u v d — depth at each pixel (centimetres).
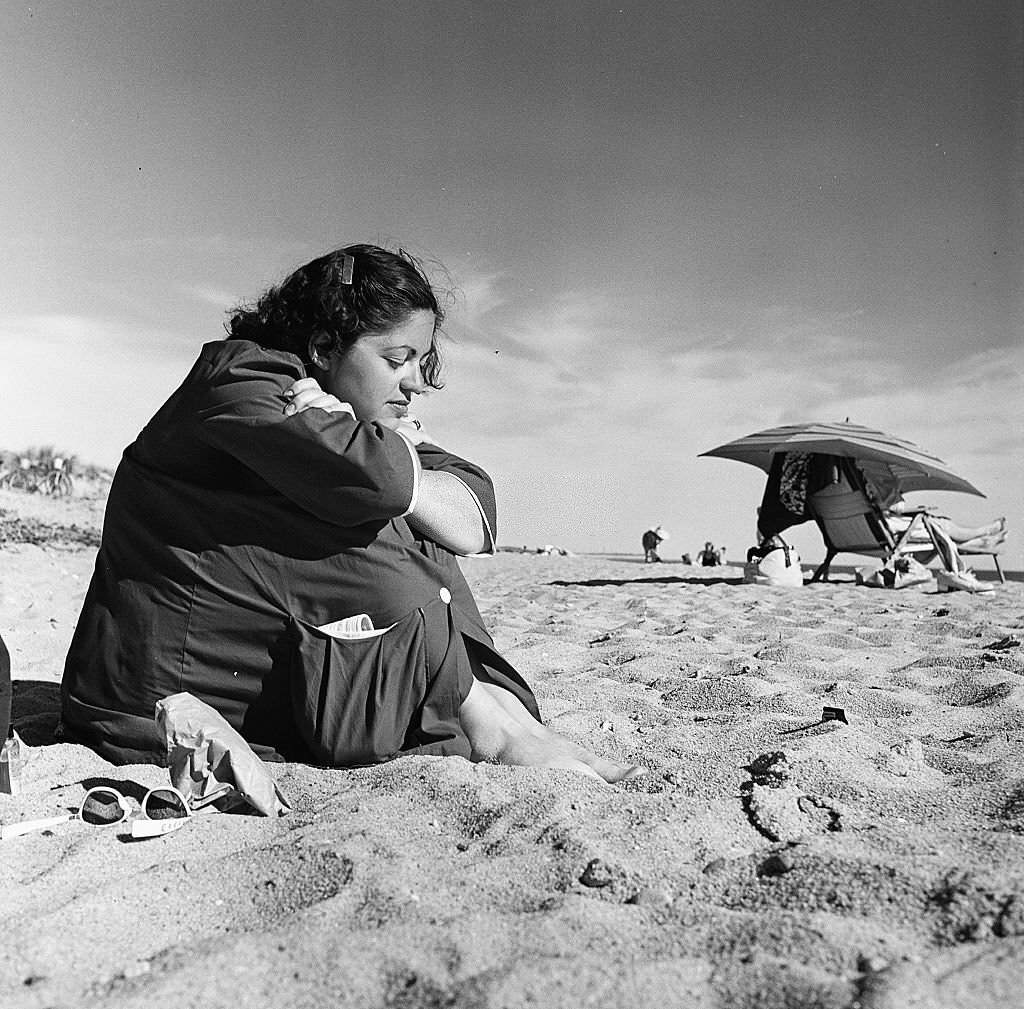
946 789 218
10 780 231
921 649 441
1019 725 282
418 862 183
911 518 1001
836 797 214
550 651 430
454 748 249
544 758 247
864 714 306
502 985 133
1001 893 155
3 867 190
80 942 156
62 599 648
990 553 972
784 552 930
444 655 249
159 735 238
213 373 240
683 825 197
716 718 302
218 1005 135
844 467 995
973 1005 127
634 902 167
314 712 243
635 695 338
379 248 255
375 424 239
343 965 142
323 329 244
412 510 242
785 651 420
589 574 1230
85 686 258
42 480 1452
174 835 203
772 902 163
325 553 245
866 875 165
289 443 229
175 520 248
